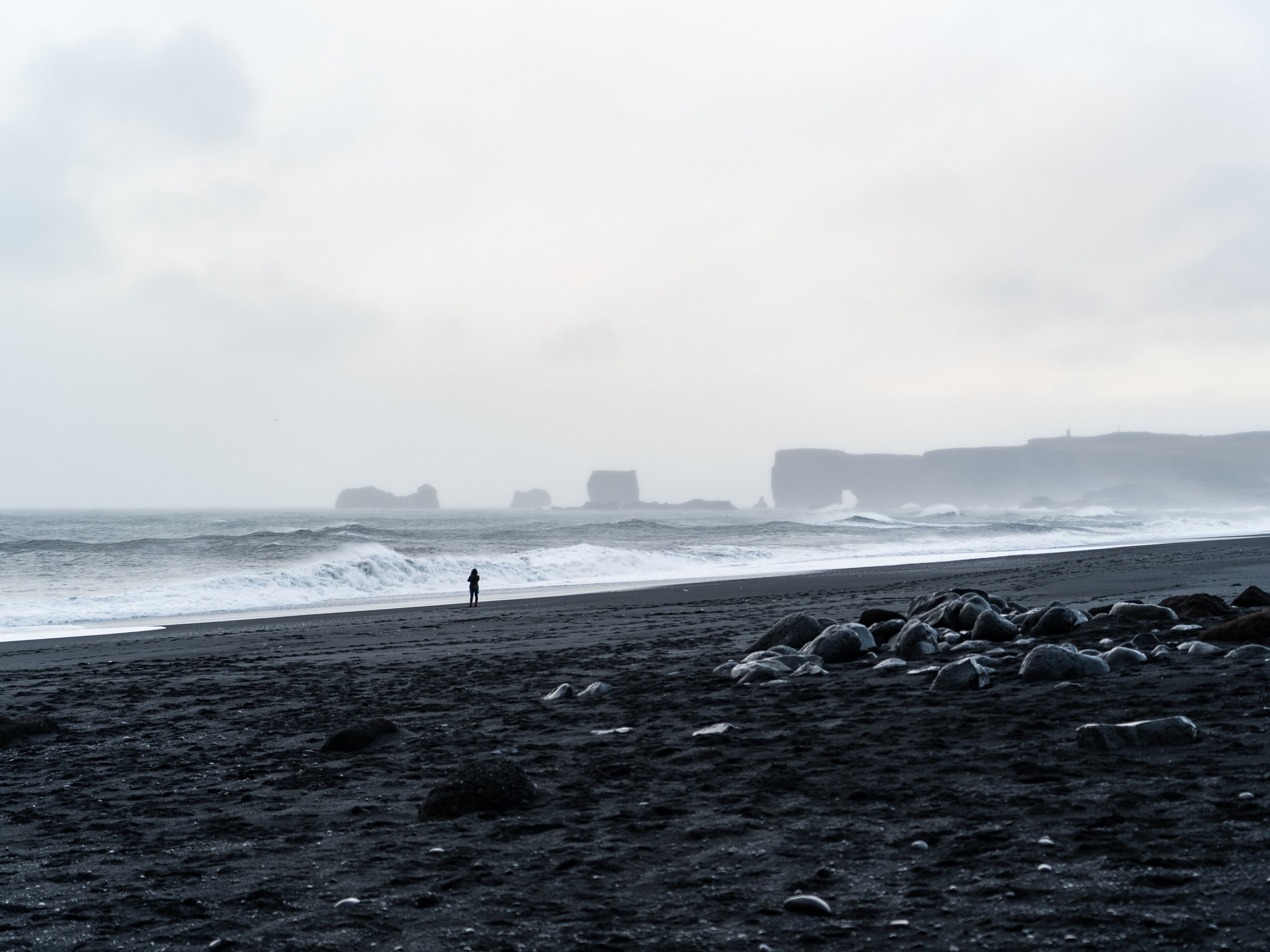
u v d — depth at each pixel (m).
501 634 18.02
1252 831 4.13
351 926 3.76
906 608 19.47
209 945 3.65
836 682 9.65
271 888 4.33
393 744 7.86
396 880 4.34
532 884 4.18
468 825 5.25
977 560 41.97
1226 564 28.64
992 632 11.93
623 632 17.45
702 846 4.59
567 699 9.83
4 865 4.93
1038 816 4.64
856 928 3.46
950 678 8.66
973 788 5.24
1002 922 3.40
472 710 9.55
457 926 3.71
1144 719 6.71
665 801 5.50
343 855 4.82
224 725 9.48
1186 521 87.81
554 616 21.67
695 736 7.18
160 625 22.84
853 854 4.32
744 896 3.88
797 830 4.75
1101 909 3.44
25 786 7.05
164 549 46.28
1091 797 4.87
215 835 5.38
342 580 32.66
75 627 22.91
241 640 18.83
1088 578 25.14
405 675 12.64
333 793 6.32
